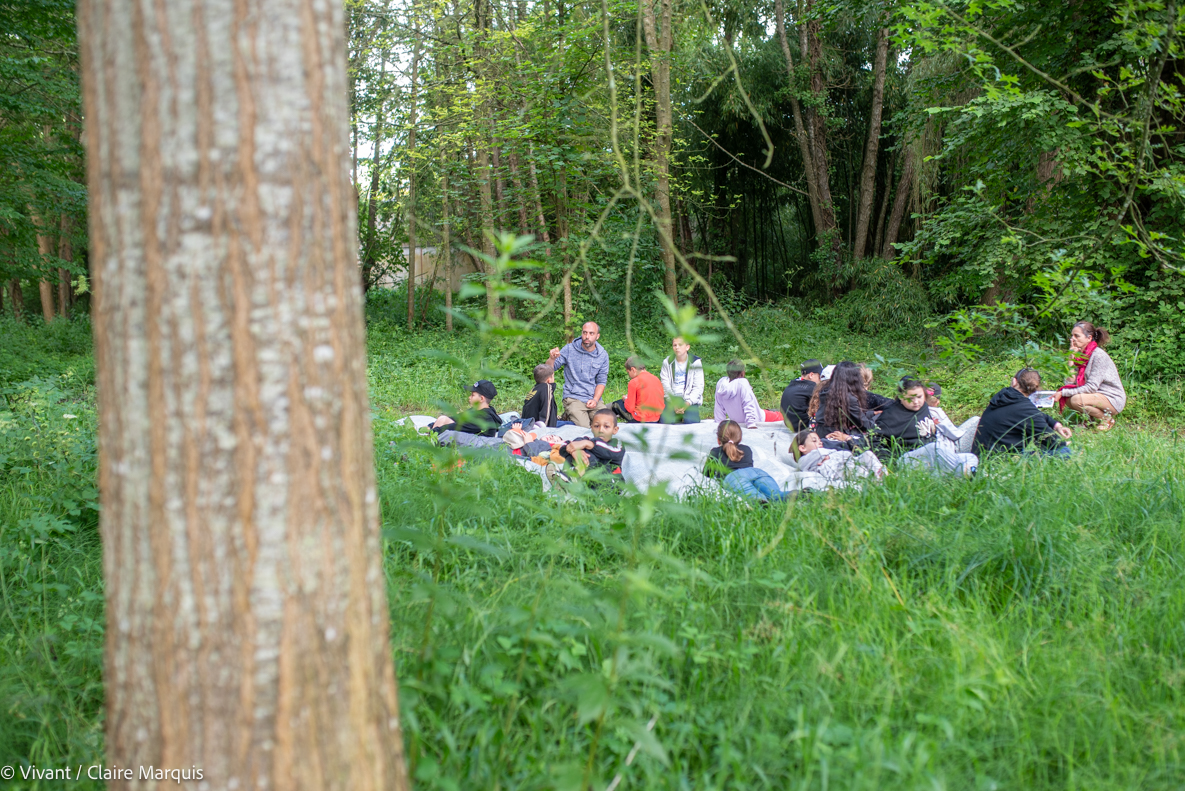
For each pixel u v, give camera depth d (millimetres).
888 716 2660
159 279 1573
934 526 4316
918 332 18312
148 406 1602
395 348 16859
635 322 17828
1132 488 4844
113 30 1584
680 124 23031
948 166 12742
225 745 1647
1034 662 3006
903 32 7828
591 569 4059
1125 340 10109
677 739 2502
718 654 2936
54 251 22438
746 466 5570
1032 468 5250
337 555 1730
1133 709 2750
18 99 11922
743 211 29719
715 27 3447
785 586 3504
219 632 1627
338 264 1725
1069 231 9914
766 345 16531
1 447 5898
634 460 6039
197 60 1553
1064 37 9703
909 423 6285
